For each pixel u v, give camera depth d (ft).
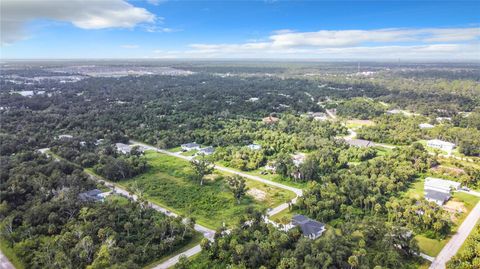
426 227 358.23
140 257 307.58
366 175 486.38
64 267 280.51
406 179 486.38
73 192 402.72
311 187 436.35
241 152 597.93
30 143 627.87
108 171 502.38
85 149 612.29
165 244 323.57
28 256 304.50
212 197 447.01
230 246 312.09
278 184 493.36
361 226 338.75
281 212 404.98
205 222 384.47
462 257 296.10
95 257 295.48
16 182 416.67
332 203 392.06
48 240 325.01
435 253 322.14
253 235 328.29
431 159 540.93
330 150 586.86
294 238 326.03
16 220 358.02
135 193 450.71
